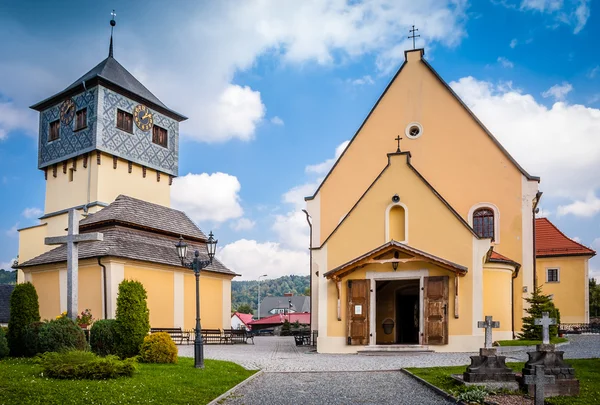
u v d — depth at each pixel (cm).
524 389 1205
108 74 3862
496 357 1277
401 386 1352
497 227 2680
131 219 3153
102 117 3703
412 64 2938
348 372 1609
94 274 2725
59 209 3875
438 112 2856
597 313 6094
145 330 1816
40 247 3909
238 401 1201
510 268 2461
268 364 1842
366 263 2223
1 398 1037
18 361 1547
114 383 1255
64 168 3884
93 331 1794
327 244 2352
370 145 2939
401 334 2600
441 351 2123
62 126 3906
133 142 3916
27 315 1744
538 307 2450
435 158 2820
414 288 2545
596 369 1451
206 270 3275
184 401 1146
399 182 2308
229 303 3503
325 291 2305
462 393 1175
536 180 2675
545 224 3938
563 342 2331
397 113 2920
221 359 2002
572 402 1104
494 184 2720
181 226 3572
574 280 3731
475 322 2114
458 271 2127
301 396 1252
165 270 2992
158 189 4138
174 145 4297
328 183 2981
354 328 2230
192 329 3139
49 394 1095
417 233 2247
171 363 1698
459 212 2741
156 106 4128
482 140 2770
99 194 3653
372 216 2320
